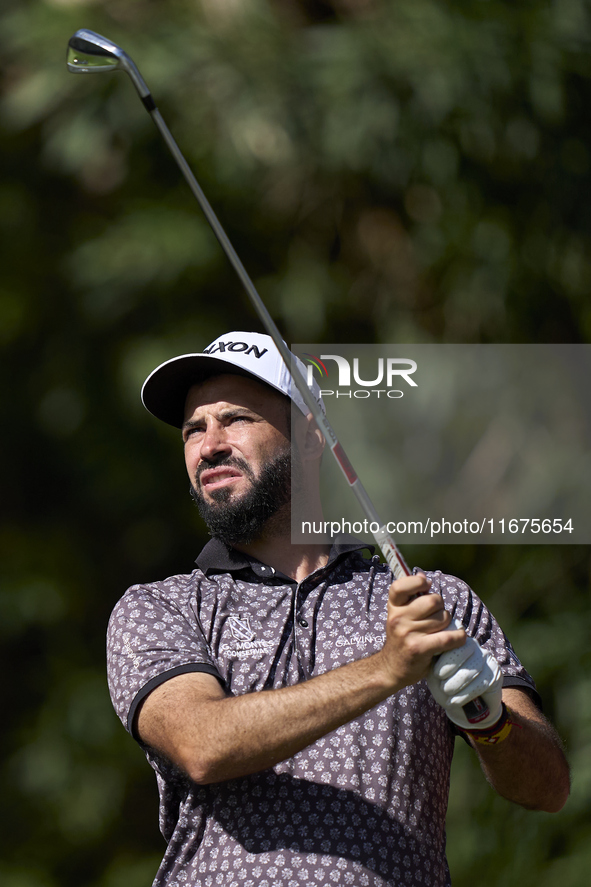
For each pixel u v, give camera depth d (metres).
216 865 6.53
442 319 21.98
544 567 21.53
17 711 25.23
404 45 20.11
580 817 18.58
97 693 24.70
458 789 19.11
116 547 26.48
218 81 20.88
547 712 20.05
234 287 23.50
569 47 20.16
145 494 25.03
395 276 22.34
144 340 23.53
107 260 23.08
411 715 6.98
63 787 23.95
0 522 25.97
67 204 25.83
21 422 25.50
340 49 20.67
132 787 24.75
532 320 21.05
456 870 18.55
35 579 25.11
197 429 8.02
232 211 23.20
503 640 7.68
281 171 21.42
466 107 19.52
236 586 7.54
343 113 19.97
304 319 22.45
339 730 6.86
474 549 21.81
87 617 25.97
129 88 21.33
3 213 25.61
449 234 20.58
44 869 23.66
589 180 20.31
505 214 20.53
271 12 22.56
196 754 6.28
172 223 22.92
